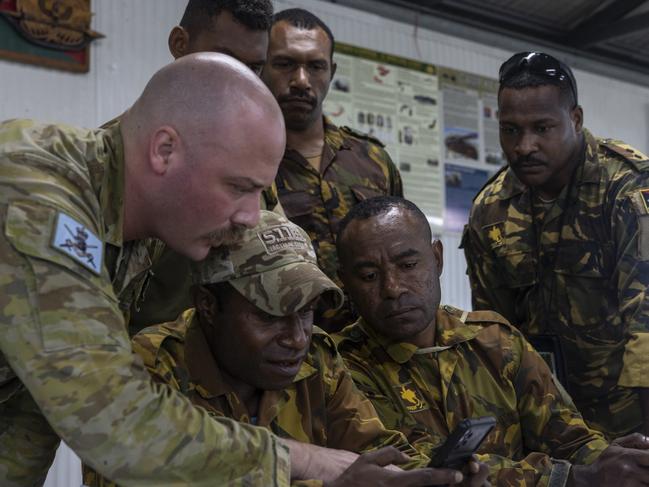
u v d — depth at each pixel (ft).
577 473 5.16
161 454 3.38
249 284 4.37
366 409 5.06
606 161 7.18
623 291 6.71
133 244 4.18
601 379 7.35
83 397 3.25
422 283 5.62
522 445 5.85
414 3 15.35
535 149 6.77
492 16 16.53
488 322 6.02
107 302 3.43
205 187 3.67
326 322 6.70
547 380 5.88
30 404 4.03
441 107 15.61
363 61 14.53
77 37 11.37
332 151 7.45
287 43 7.01
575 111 7.04
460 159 15.81
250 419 4.77
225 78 3.66
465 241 8.02
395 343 5.84
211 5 6.05
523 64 6.81
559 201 7.30
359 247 5.64
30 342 3.24
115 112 11.85
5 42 10.83
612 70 18.70
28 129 3.67
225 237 3.87
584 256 7.23
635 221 6.70
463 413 5.70
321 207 7.18
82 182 3.59
